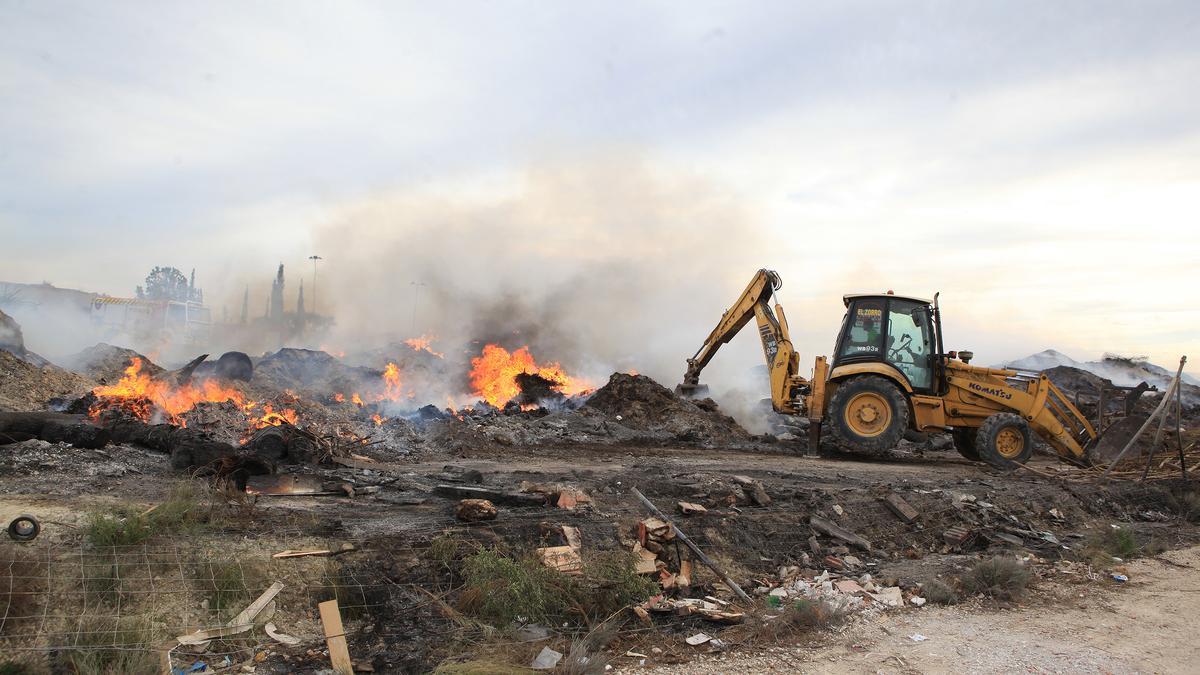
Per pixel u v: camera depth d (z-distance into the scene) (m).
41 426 8.89
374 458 11.98
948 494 10.30
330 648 5.27
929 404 14.01
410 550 6.54
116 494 7.26
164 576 5.68
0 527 6.00
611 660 5.62
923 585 7.63
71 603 5.22
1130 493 11.90
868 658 5.85
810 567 8.03
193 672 4.94
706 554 7.73
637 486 9.46
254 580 5.82
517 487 9.34
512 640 5.76
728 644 6.02
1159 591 7.91
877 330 14.29
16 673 4.55
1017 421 13.50
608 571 6.72
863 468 13.01
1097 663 5.85
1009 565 7.81
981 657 5.92
